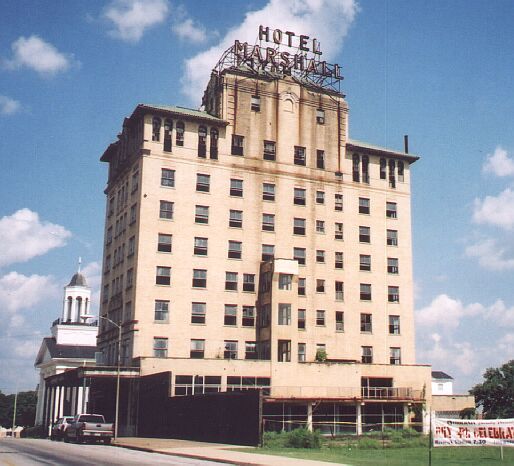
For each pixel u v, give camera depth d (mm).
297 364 64312
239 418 43094
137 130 73000
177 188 69938
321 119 79062
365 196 79188
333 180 77750
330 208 76812
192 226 69688
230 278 70062
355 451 39250
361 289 76062
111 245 79188
